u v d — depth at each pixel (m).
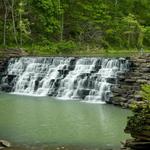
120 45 64.19
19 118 23.25
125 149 15.47
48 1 59.75
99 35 63.31
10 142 18.02
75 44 58.88
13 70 39.34
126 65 31.02
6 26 56.91
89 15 64.69
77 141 18.30
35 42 56.50
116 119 23.12
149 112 15.03
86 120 22.86
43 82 36.50
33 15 60.22
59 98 32.72
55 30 60.19
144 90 16.94
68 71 35.53
